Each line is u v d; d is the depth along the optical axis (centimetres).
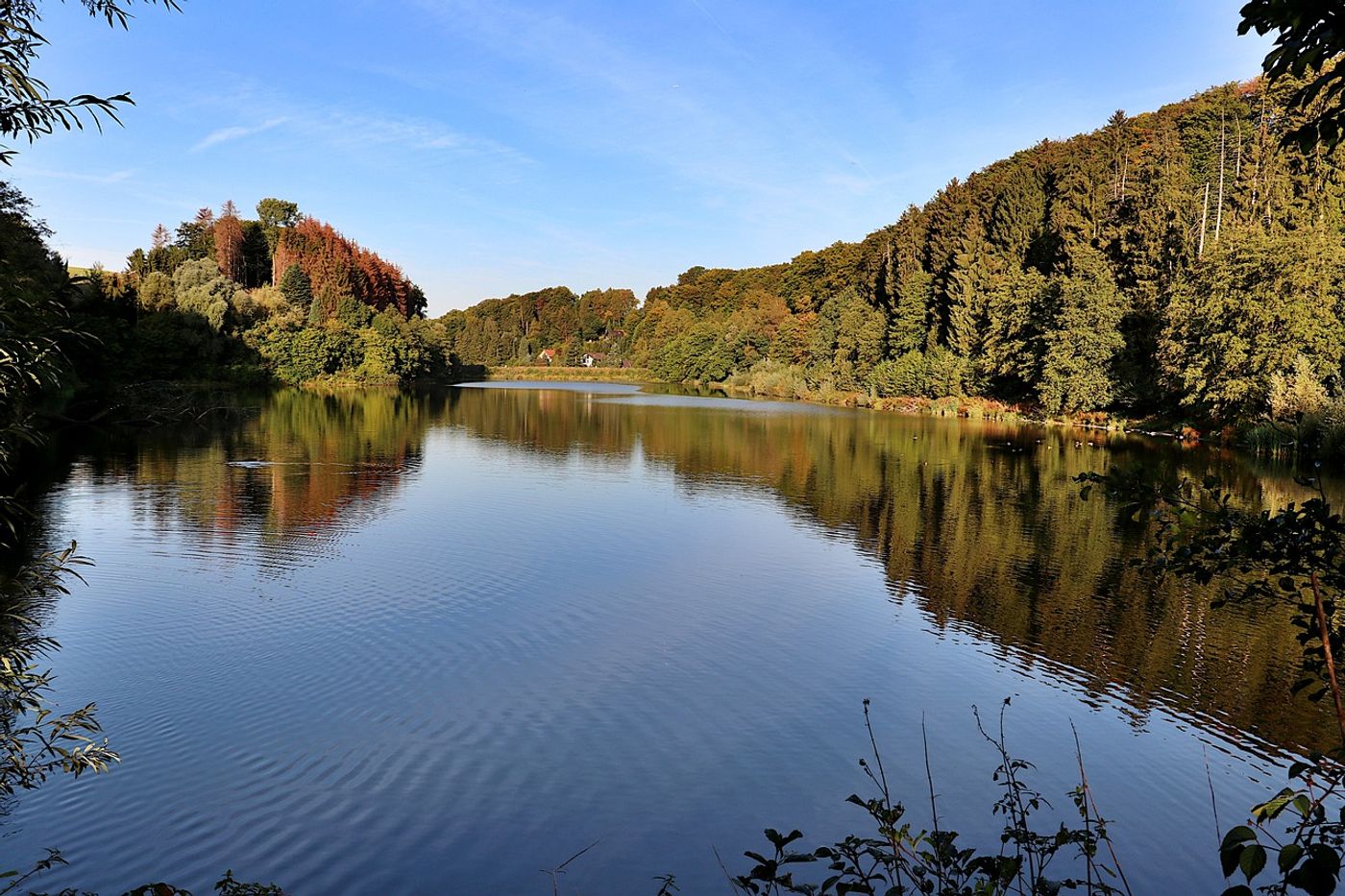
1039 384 5347
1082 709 1095
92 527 1931
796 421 5397
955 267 7400
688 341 10894
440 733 995
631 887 727
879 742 1000
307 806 834
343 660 1198
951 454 3609
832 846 791
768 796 880
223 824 799
